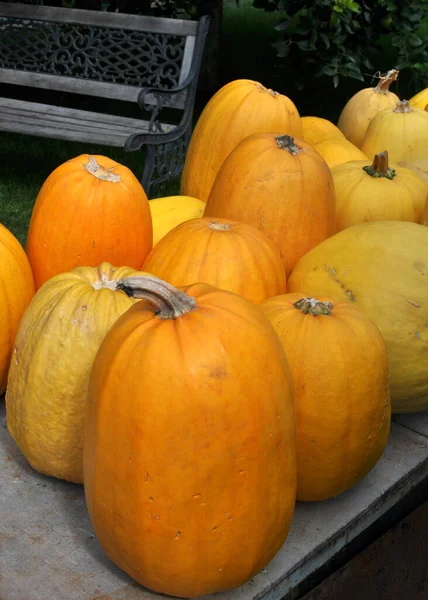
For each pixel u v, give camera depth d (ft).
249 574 5.11
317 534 5.85
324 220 7.70
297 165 7.54
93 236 7.14
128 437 4.62
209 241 6.81
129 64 21.81
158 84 19.42
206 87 27.50
